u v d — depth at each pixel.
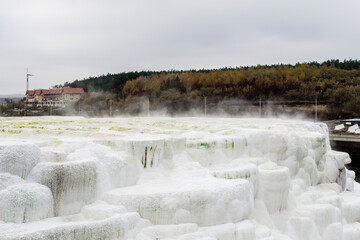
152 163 11.01
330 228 13.22
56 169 8.14
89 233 7.47
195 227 8.95
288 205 13.27
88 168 8.68
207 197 9.26
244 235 9.50
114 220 7.88
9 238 6.50
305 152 15.93
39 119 25.64
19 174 7.98
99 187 9.02
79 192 8.52
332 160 17.27
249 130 14.88
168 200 8.85
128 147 10.64
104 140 11.05
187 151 12.77
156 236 8.47
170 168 11.42
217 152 13.30
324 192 15.36
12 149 7.92
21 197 7.42
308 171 16.03
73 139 11.54
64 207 8.27
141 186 9.75
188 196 9.08
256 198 12.42
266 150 14.88
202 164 12.81
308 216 12.91
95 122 22.28
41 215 7.72
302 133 17.89
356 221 14.83
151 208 8.75
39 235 6.78
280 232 12.28
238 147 14.06
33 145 8.43
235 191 9.75
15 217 7.33
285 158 15.33
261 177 12.51
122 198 8.74
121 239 7.98
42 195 7.73
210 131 16.89
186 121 25.19
